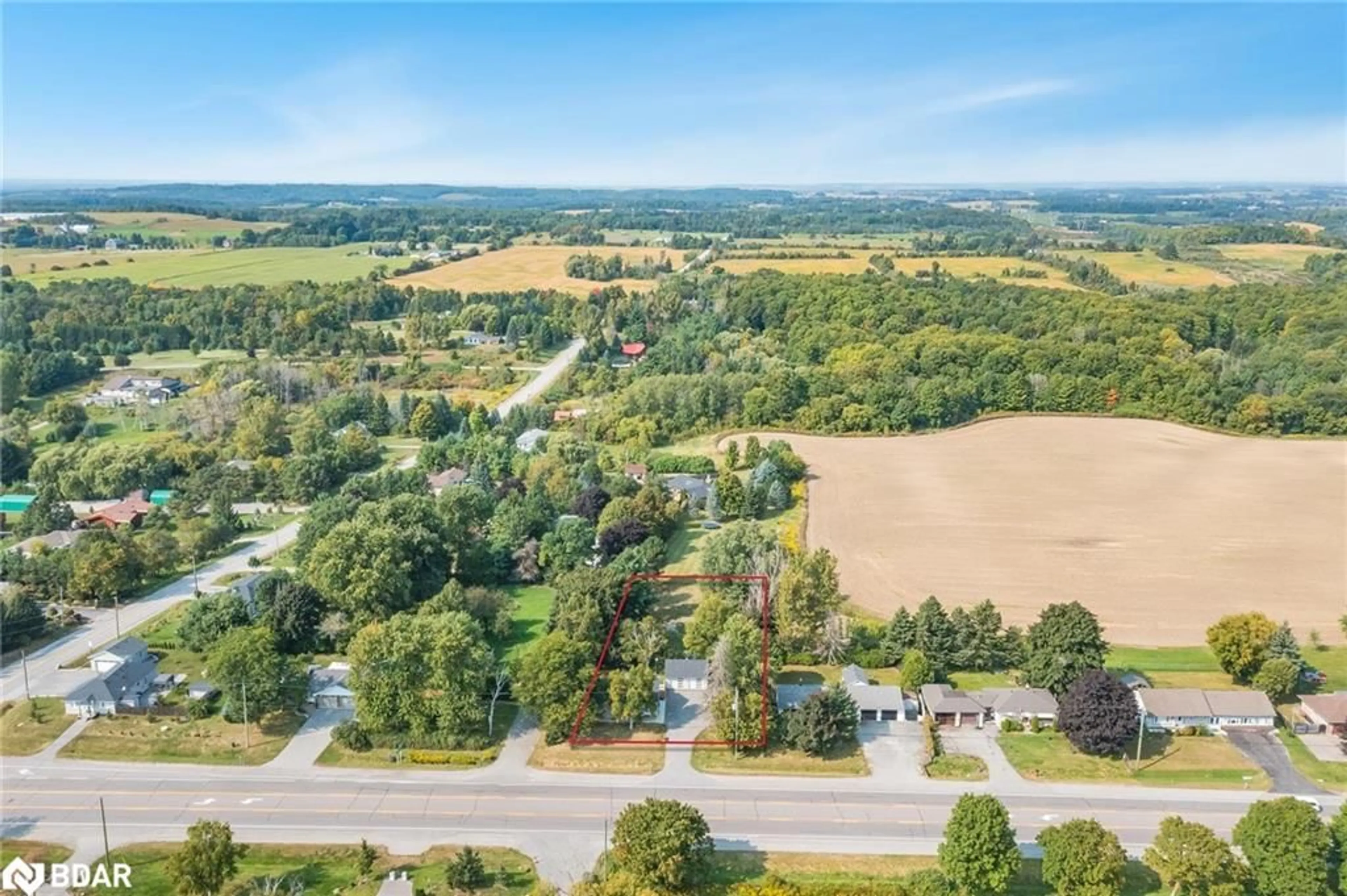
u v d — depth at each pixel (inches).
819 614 4284.0
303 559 5093.5
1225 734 3730.3
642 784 3400.6
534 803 3287.4
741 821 3196.4
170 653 4333.2
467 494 5319.9
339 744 3617.1
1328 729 3735.2
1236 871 2736.2
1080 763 3535.9
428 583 4719.5
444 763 3511.3
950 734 3722.9
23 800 3260.3
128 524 5880.9
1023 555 5487.2
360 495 5944.9
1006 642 4195.4
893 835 3132.4
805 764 3523.6
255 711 3727.9
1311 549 5575.8
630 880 2640.3
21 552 5088.6
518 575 5172.2
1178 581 5152.6
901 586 5068.9
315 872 2935.5
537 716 3799.2
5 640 4343.0
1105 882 2709.2
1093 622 3951.8
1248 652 4018.2
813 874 2935.5
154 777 3403.1
